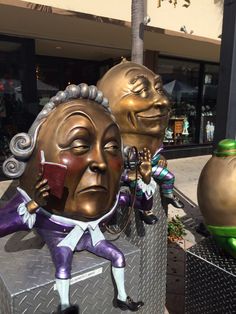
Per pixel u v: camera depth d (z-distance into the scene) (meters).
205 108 9.02
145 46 6.51
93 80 8.32
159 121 1.87
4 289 1.27
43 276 1.30
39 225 1.39
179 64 8.12
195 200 4.98
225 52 3.28
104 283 1.41
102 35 5.40
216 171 1.97
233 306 1.84
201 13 6.80
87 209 1.32
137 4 3.19
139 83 1.80
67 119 1.27
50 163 1.22
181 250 3.35
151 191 1.77
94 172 1.30
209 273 1.95
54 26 4.86
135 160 1.61
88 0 5.11
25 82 5.98
